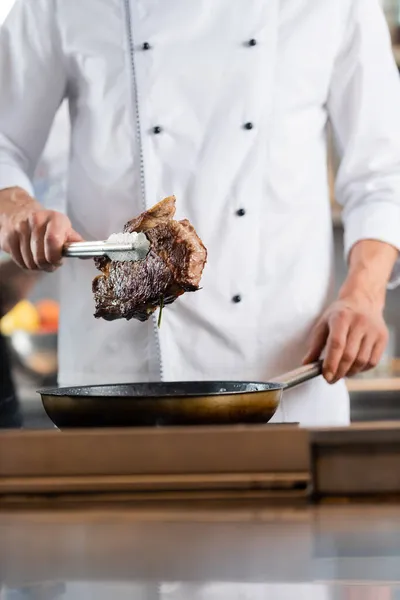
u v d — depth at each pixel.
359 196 2.37
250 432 1.16
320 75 2.32
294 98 2.29
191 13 2.25
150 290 1.69
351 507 1.11
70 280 2.31
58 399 1.51
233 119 2.25
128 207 2.29
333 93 2.39
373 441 1.16
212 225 2.25
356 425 1.21
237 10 2.26
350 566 0.99
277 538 1.01
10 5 3.15
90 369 2.29
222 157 2.25
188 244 1.65
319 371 2.00
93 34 2.31
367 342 2.07
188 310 2.23
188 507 1.13
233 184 2.25
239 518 1.07
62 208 3.32
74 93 2.39
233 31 2.26
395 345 3.90
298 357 2.27
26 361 3.40
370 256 2.27
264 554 1.00
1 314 3.08
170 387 1.76
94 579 0.96
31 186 2.51
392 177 2.35
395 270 2.38
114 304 1.78
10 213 2.17
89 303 2.28
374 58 2.37
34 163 2.53
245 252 2.25
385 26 2.42
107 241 1.71
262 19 2.26
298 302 2.26
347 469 1.16
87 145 2.31
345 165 2.39
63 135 3.31
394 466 1.16
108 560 0.98
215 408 1.46
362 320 2.09
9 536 1.03
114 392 1.75
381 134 2.36
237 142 2.25
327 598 0.94
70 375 2.32
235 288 2.25
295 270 2.27
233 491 1.16
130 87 2.28
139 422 1.46
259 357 2.26
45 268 2.04
